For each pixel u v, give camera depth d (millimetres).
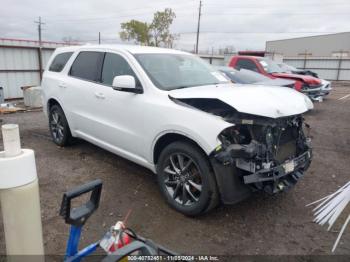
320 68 33125
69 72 5195
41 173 4508
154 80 3824
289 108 3244
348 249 2975
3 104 10039
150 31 41531
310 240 3104
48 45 14203
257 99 3199
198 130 3072
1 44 12055
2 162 1423
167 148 3471
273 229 3268
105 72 4488
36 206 1560
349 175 4867
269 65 11719
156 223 3289
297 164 3461
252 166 3002
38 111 10047
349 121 9453
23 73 13000
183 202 3414
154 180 4344
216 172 3021
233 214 3521
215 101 3229
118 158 5168
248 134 3143
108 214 3436
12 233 1516
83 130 4898
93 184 1872
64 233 3061
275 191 3129
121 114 4027
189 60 4695
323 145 6664
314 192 4180
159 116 3480
